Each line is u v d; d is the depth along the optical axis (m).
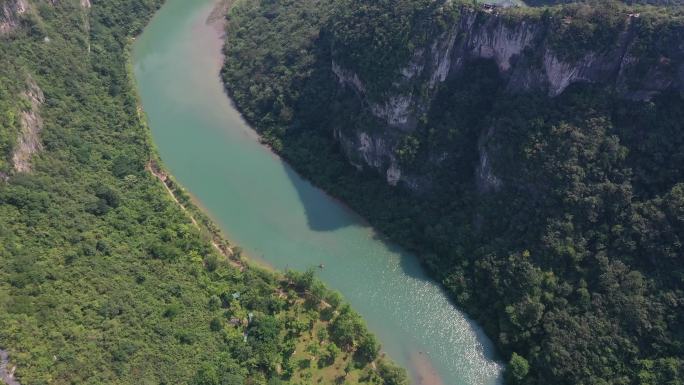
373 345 94.69
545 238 101.38
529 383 92.75
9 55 119.38
